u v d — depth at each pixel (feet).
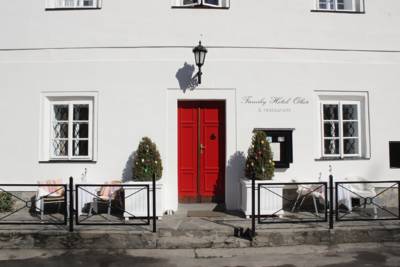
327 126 28.14
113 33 27.02
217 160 27.40
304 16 27.61
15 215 24.93
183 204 26.91
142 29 26.96
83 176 26.30
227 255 19.75
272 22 27.35
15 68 27.17
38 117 26.96
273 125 27.04
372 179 27.71
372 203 23.88
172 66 26.81
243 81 26.96
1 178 26.89
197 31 27.02
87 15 27.12
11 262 18.79
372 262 18.66
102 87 26.84
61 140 27.58
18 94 27.09
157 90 26.73
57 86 27.02
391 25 28.43
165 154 26.53
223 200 27.25
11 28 27.37
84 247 20.95
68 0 28.48
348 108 28.48
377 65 28.12
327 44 27.76
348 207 24.43
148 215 22.30
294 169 27.02
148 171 24.14
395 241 21.97
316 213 24.61
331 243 21.54
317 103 27.63
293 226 22.18
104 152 26.68
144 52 26.89
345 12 27.99
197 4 27.02
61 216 24.58
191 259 19.19
